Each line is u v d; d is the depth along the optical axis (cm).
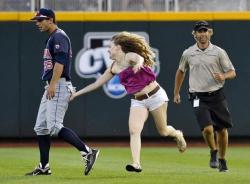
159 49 4647
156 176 2478
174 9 4750
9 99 4650
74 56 4641
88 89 2461
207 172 2706
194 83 2794
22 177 2447
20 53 4641
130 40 2380
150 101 2392
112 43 2397
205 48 2777
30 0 4722
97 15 4650
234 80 4638
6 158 3503
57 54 2428
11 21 4628
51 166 2992
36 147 4450
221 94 2792
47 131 2517
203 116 2755
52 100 2448
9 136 4662
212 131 2750
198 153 3966
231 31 4622
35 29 4628
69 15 4634
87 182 2252
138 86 2373
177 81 2892
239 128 4653
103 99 4675
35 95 4650
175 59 4647
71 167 2938
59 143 4738
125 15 4647
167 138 4800
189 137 4725
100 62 4653
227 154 3906
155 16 4638
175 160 3500
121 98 4675
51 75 2467
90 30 4650
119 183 2225
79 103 4662
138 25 4641
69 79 2480
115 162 3291
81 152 2434
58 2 4741
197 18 4634
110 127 4678
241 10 4725
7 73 4641
